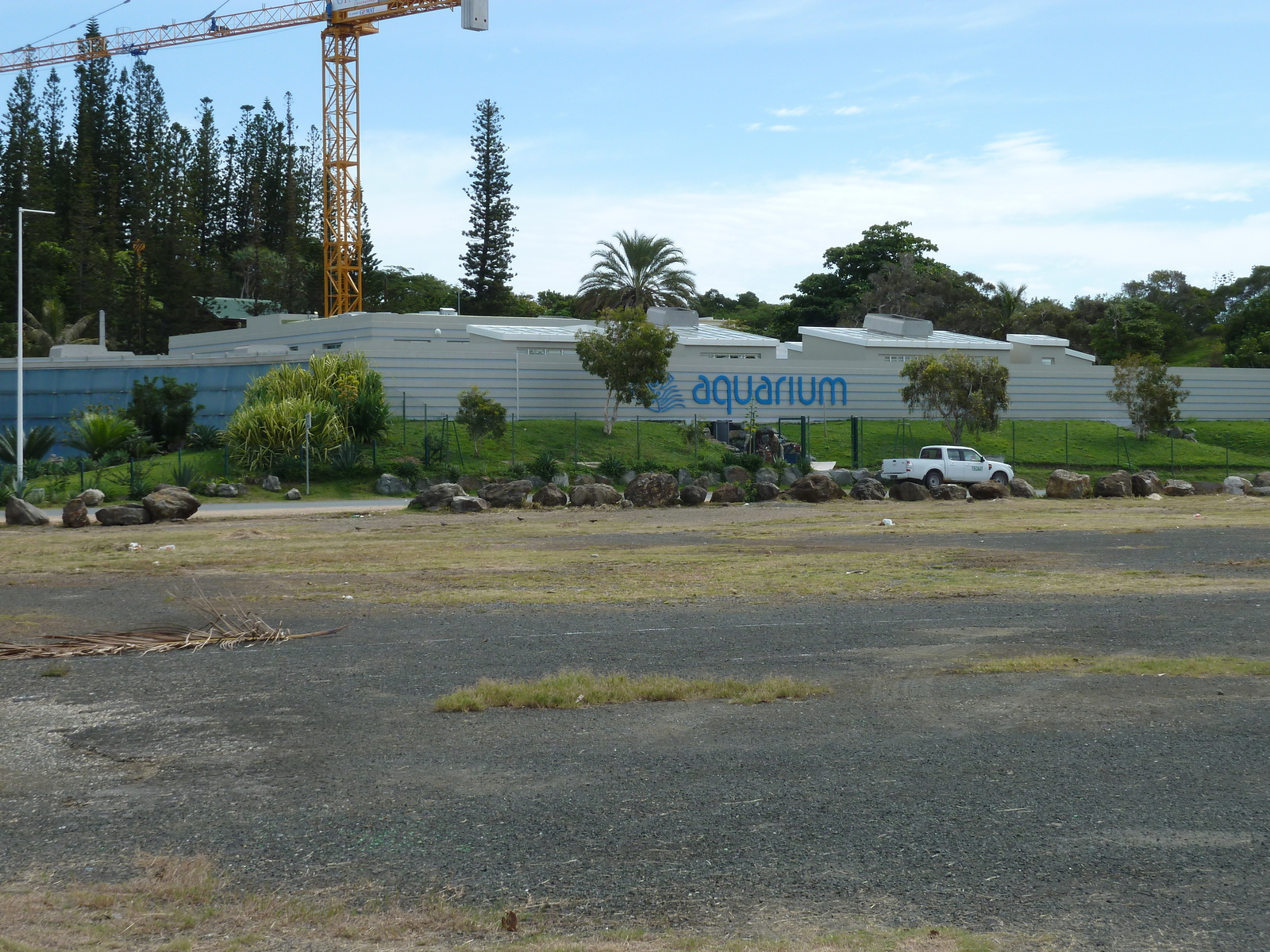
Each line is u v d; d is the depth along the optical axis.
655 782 6.64
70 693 9.26
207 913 4.84
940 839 5.65
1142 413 58.25
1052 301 104.94
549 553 20.58
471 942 4.52
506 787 6.57
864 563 18.44
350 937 4.59
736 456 47.44
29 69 103.50
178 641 11.52
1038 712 8.29
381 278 98.50
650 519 29.33
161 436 45.00
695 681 9.22
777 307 133.88
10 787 6.67
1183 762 6.96
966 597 14.50
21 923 4.70
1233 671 9.60
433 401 50.16
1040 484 48.56
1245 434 64.50
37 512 28.25
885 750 7.29
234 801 6.36
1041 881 5.09
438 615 13.35
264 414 40.25
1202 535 23.61
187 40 99.94
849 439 55.44
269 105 115.38
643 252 76.06
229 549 21.55
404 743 7.57
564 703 8.64
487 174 91.88
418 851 5.54
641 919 4.73
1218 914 4.71
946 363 50.59
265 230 112.12
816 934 4.54
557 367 52.69
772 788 6.51
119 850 5.59
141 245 93.44
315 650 11.16
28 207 91.88
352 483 40.12
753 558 19.45
